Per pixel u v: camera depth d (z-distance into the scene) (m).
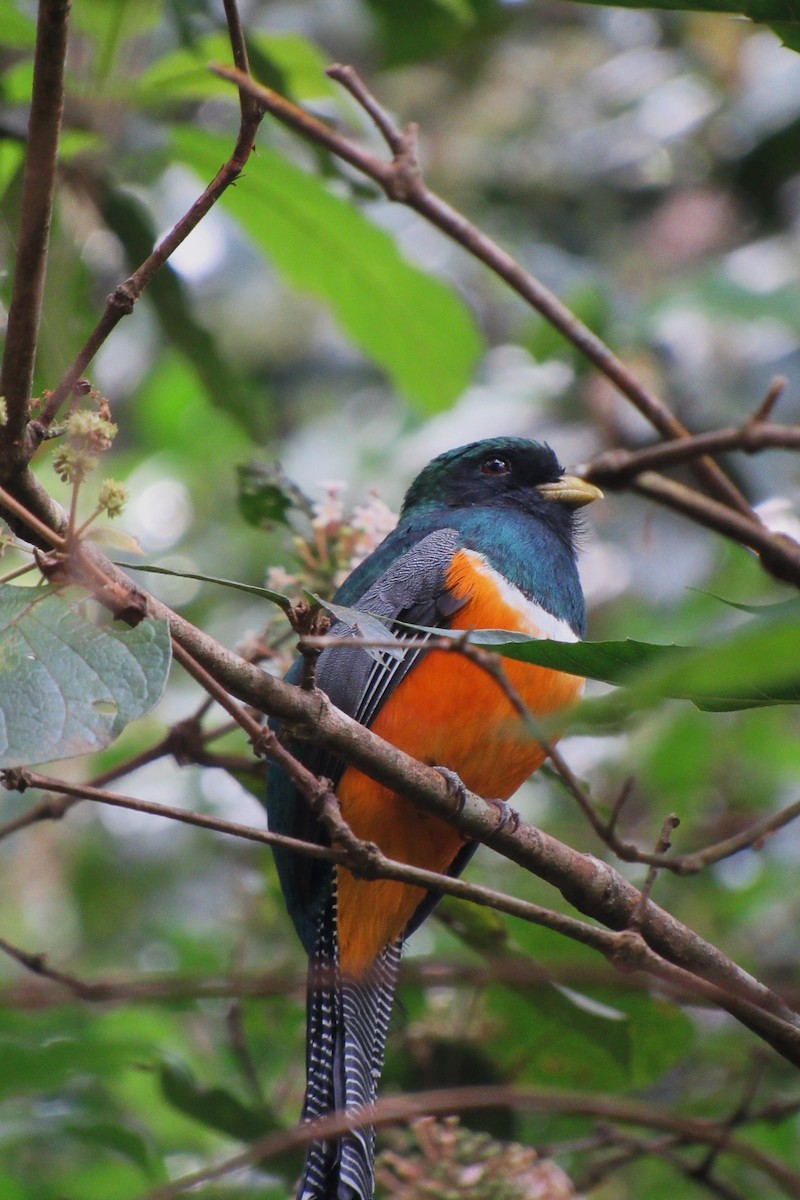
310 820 8.39
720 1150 8.23
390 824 8.38
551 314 9.04
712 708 5.21
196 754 8.78
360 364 16.33
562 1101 7.67
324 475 14.81
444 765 8.55
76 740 4.76
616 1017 8.32
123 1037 10.30
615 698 3.92
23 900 14.34
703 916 12.38
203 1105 8.84
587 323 13.55
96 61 9.31
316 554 9.14
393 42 11.83
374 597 8.77
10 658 4.97
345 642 5.48
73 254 9.07
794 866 12.06
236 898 13.59
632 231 15.73
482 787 8.72
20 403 5.39
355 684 8.48
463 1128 9.27
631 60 16.84
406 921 8.48
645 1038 9.17
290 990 8.15
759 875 12.05
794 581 8.89
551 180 16.16
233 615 15.02
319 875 8.50
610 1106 7.81
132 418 16.92
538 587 9.12
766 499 12.60
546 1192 7.95
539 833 6.79
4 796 14.17
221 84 9.53
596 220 15.90
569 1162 10.17
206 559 15.66
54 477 12.41
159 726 13.37
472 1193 7.94
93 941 13.98
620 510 13.91
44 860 14.33
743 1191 10.05
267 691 5.96
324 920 8.42
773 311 12.76
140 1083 11.12
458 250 15.41
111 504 5.20
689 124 16.06
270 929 11.87
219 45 9.50
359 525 9.10
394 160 8.88
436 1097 7.52
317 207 10.09
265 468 9.15
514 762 8.62
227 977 7.91
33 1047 8.52
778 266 13.38
